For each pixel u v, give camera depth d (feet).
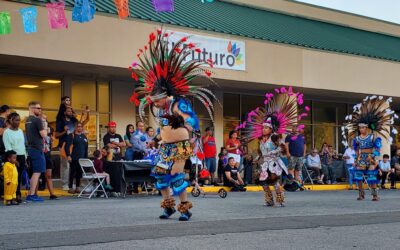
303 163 63.77
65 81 56.80
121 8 42.52
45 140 42.14
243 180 62.80
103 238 20.38
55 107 56.39
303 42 69.87
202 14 66.80
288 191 58.49
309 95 77.15
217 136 69.21
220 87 67.46
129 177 45.11
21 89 54.29
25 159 40.40
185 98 27.50
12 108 53.52
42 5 47.37
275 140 36.22
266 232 22.67
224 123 70.38
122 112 61.31
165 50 27.37
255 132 37.14
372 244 20.13
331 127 82.58
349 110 84.89
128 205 35.88
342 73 71.20
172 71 27.14
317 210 33.19
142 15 54.70
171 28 55.52
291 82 65.82
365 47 81.25
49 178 42.70
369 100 44.27
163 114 27.35
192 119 26.78
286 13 83.97
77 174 47.32
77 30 49.39
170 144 26.78
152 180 46.44
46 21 47.57
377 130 44.11
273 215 29.71
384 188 69.26
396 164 71.46
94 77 58.95
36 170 39.47
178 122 26.58
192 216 28.76
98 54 50.67
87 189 46.42
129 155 50.39
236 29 64.44
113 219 26.99
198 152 29.09
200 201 40.55
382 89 75.61
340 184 67.87
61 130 48.11
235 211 31.94
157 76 27.14
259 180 36.14
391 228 24.70
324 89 69.31
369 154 43.50
